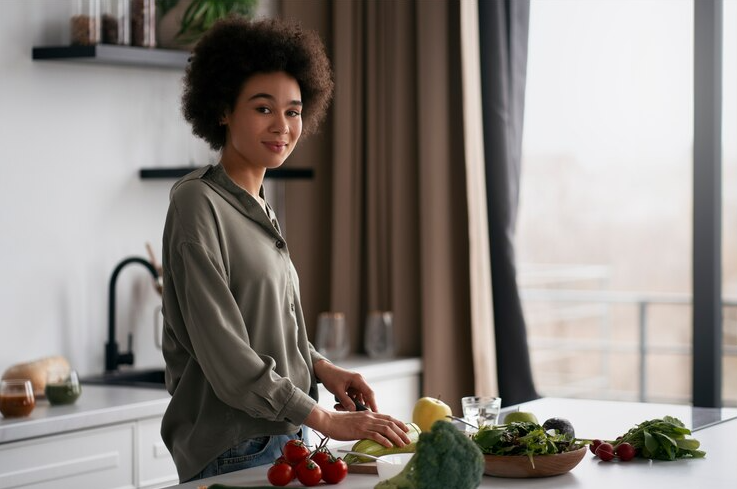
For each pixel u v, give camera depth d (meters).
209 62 2.24
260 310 2.16
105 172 3.79
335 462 1.93
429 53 4.14
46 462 2.95
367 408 2.31
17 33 3.51
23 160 3.53
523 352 4.03
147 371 3.84
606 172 7.98
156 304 3.98
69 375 3.18
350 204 4.33
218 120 2.29
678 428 2.19
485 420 2.37
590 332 8.81
